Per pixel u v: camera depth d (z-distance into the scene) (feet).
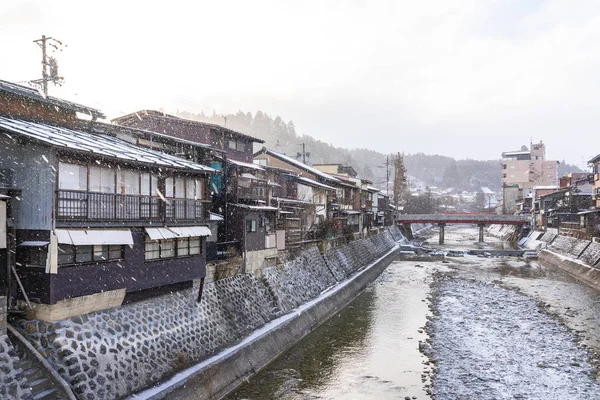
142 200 59.52
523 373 72.02
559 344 85.66
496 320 102.47
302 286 109.81
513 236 317.42
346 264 151.64
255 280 91.97
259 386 65.82
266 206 98.37
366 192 216.54
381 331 94.27
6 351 43.09
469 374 71.61
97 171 53.62
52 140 48.57
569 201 225.35
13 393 41.32
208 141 106.42
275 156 157.38
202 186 71.82
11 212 50.26
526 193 391.04
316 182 144.25
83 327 51.24
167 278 63.87
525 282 151.94
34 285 48.49
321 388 65.82
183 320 66.49
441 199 643.45
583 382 68.44
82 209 50.72
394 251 230.68
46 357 46.83
